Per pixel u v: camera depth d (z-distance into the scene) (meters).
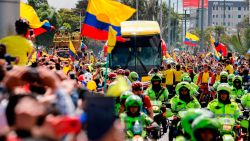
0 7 20.75
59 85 11.51
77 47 68.31
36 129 8.10
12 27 21.00
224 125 22.11
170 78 49.00
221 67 58.66
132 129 18.94
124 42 54.72
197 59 87.06
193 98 26.27
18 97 9.55
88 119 8.01
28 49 18.02
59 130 7.98
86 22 31.55
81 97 13.70
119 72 32.12
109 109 8.09
